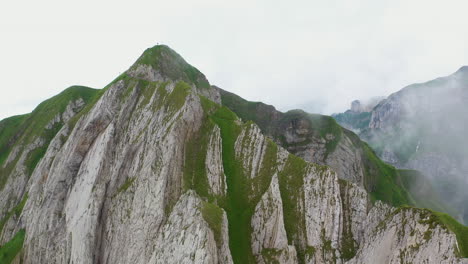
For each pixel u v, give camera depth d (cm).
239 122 10269
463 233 5619
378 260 6019
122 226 8394
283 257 7344
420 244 5516
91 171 9556
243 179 8906
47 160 11612
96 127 10550
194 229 6650
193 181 8694
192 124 9644
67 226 9344
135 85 11231
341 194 8144
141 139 9575
